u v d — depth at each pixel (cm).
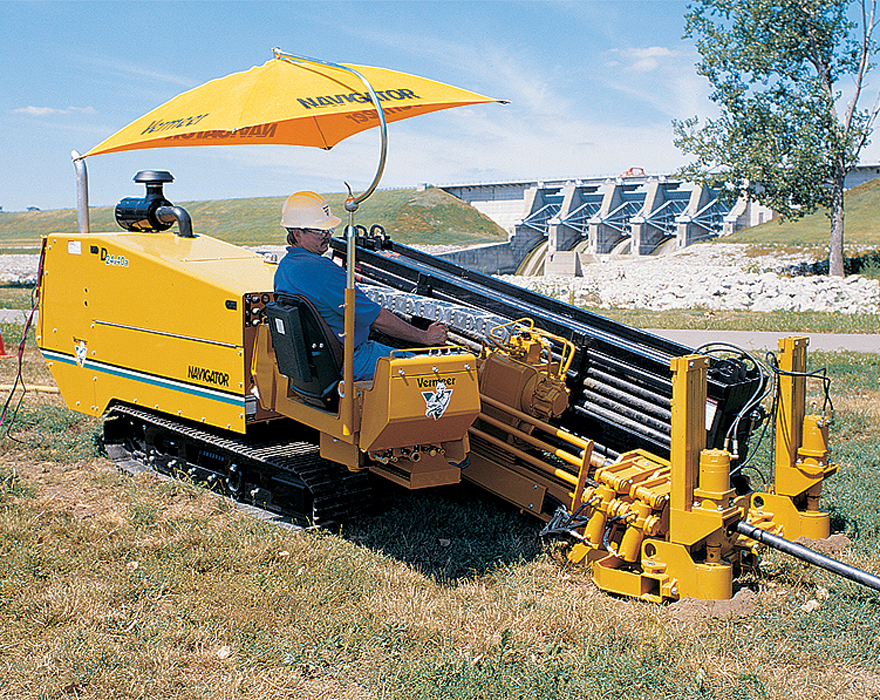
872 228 5234
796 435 538
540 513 534
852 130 3262
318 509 537
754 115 3319
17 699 349
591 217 10762
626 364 528
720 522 430
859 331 1844
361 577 472
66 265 687
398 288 649
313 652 395
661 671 381
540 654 397
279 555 499
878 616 430
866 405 959
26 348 1335
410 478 475
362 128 595
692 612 429
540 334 565
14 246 11781
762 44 3200
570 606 440
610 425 539
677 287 2664
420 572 485
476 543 533
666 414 508
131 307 632
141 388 636
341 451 495
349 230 438
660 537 468
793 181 3275
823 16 3180
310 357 471
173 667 376
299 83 441
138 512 564
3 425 791
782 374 506
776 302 2428
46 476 657
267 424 620
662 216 10581
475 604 448
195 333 583
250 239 12212
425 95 469
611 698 361
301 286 479
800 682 372
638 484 462
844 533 552
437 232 12488
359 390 461
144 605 438
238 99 442
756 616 430
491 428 561
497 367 554
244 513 571
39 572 470
